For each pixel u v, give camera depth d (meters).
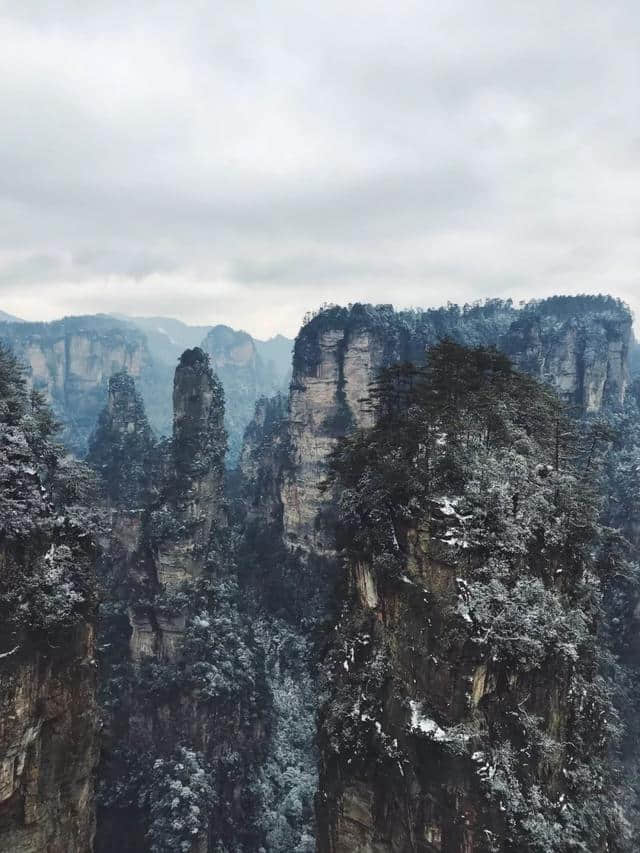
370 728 54.88
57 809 51.25
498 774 48.47
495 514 54.75
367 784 54.19
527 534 54.16
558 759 51.25
